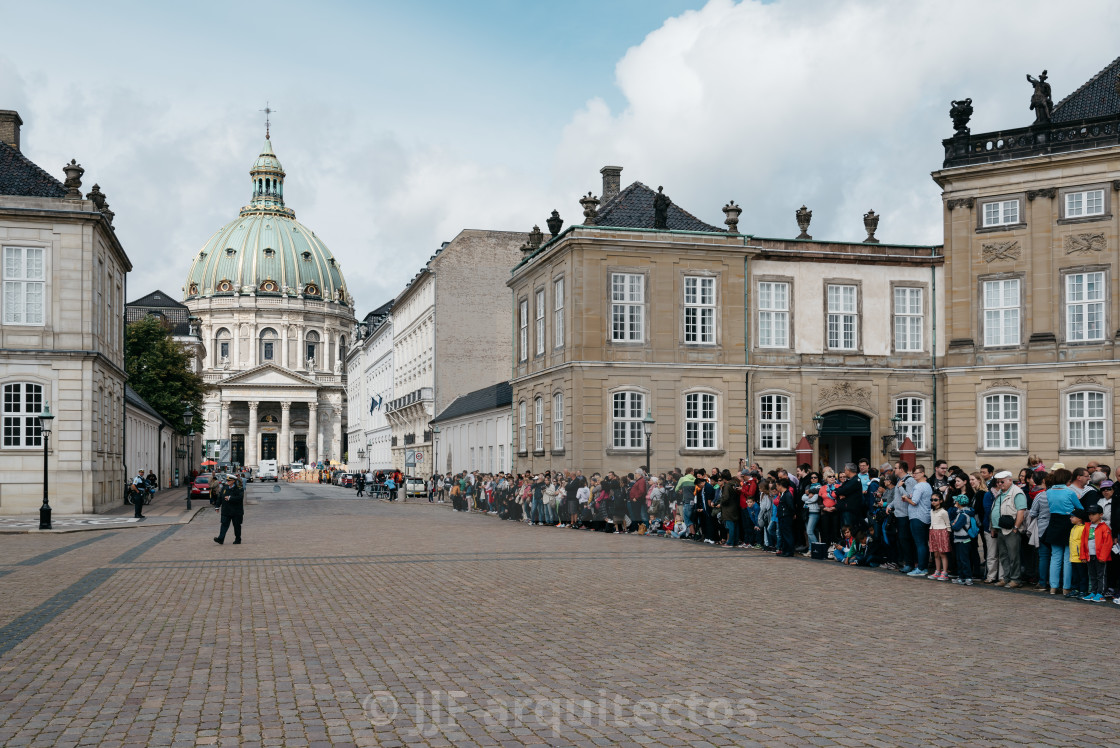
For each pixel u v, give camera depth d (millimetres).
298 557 23969
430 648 12312
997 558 18828
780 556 23625
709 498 27672
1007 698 9859
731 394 41594
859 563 21781
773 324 42781
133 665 11445
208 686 10406
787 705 9586
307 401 187625
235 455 189625
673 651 12086
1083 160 37438
